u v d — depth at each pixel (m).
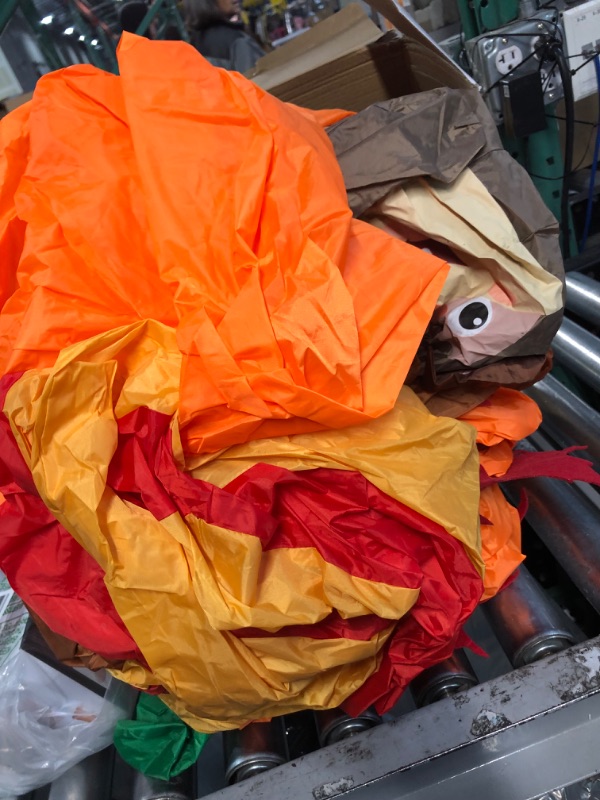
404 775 0.56
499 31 1.18
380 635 0.51
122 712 0.67
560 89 1.20
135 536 0.49
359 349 0.50
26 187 0.56
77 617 0.53
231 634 0.50
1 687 0.64
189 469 0.52
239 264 0.52
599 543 0.71
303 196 0.54
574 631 0.68
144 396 0.50
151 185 0.53
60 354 0.49
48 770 0.64
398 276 0.52
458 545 0.49
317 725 0.67
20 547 0.54
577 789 0.56
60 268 0.53
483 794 0.54
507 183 0.59
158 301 0.54
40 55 1.46
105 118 0.59
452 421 0.54
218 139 0.55
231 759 0.65
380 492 0.51
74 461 0.48
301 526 0.52
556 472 0.64
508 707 0.57
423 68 0.73
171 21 1.77
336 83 0.79
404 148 0.59
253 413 0.49
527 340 0.58
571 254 1.37
